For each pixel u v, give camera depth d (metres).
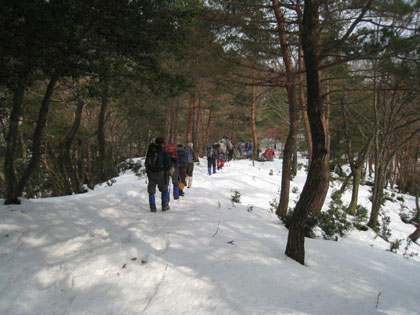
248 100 15.41
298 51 10.00
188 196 9.07
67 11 4.78
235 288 3.49
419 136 22.02
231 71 8.83
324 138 4.41
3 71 4.66
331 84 11.87
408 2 4.57
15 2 4.05
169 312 3.16
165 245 4.78
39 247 4.82
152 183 6.87
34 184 18.80
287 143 8.89
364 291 3.72
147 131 35.00
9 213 5.70
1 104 9.47
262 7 7.67
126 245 4.83
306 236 7.39
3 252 4.59
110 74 7.23
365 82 9.43
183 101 23.62
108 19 5.28
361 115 16.31
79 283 3.86
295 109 8.77
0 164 13.62
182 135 36.03
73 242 5.00
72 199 7.56
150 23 5.78
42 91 12.05
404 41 4.62
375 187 12.32
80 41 5.43
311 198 4.44
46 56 4.86
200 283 3.61
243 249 4.66
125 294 3.58
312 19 4.39
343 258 5.04
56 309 3.47
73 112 18.89
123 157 27.20
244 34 8.09
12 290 3.73
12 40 4.36
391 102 12.63
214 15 7.60
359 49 4.89
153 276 3.85
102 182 13.34
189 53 8.17
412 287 4.27
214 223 5.97
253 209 8.59
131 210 6.93
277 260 4.35
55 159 17.38
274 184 15.44
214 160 15.99
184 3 6.29
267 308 3.09
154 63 6.96
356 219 11.16
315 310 3.13
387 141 14.28
